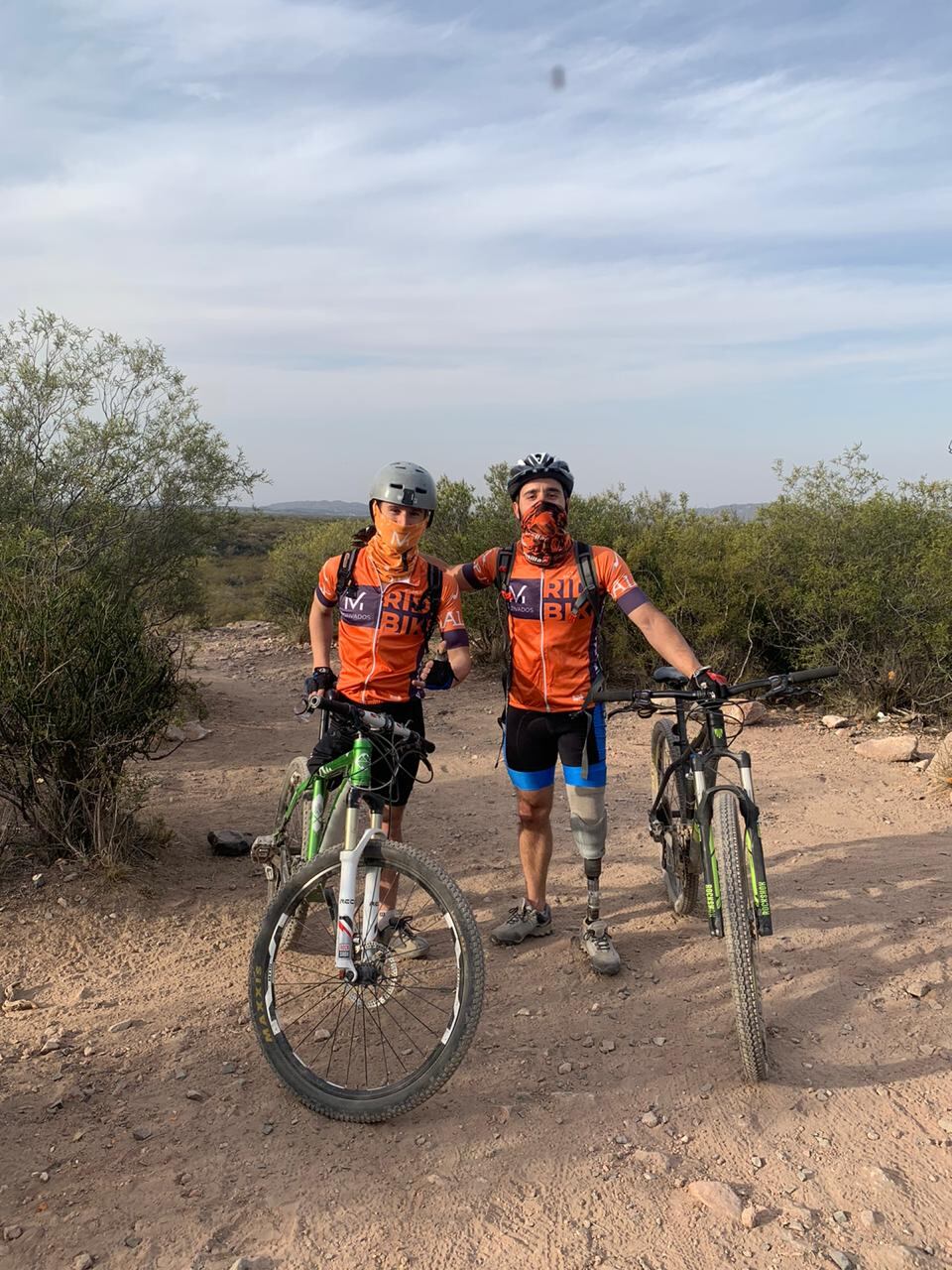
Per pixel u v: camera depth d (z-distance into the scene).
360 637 3.59
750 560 9.20
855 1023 3.38
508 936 4.02
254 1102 2.92
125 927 4.19
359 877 3.15
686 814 3.85
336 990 3.54
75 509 8.15
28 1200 2.48
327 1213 2.43
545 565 3.66
